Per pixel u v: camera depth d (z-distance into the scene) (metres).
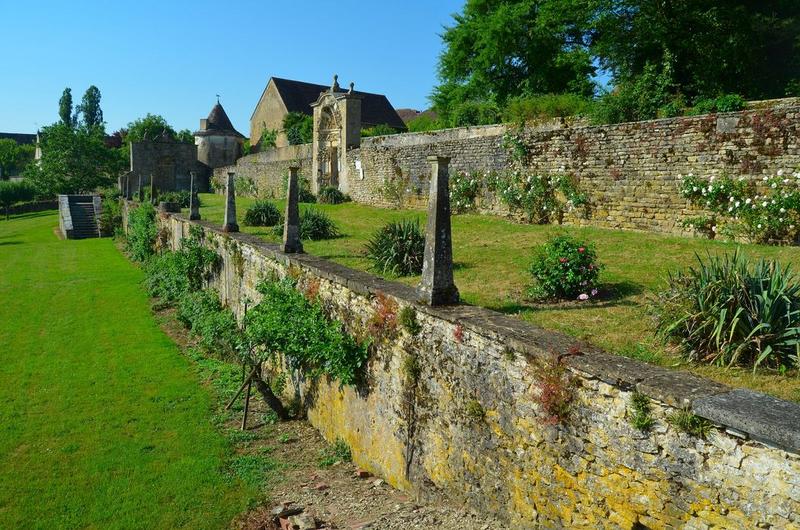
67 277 23.59
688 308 6.07
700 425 4.00
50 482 8.17
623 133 13.31
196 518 7.22
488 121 25.30
